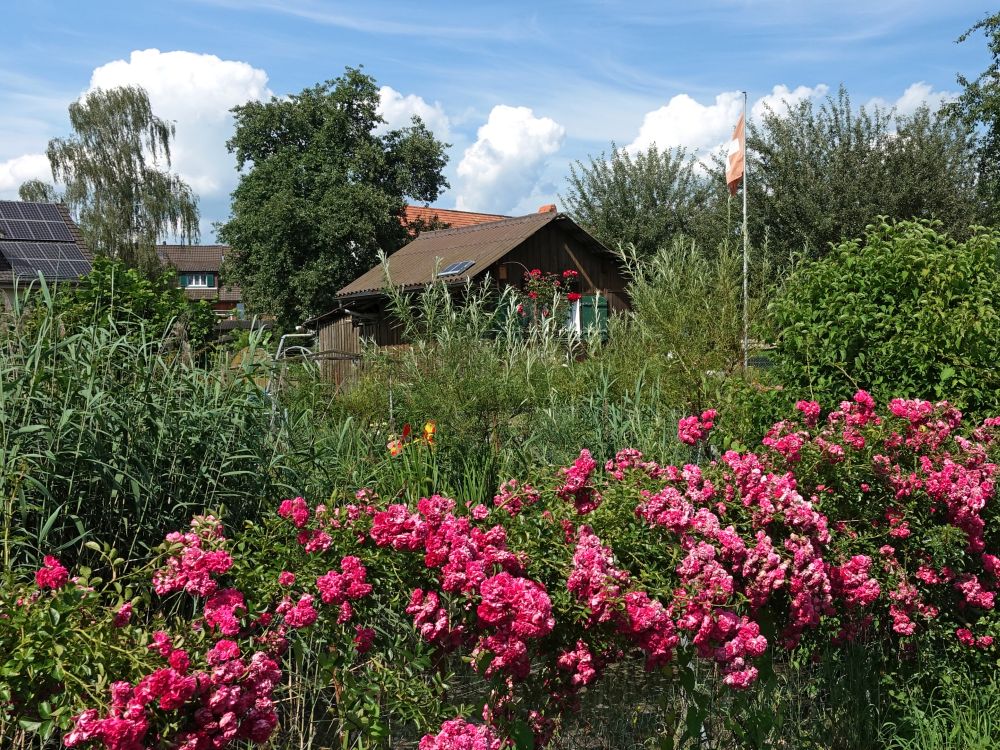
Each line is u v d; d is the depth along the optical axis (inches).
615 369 301.3
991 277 228.8
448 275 830.5
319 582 104.0
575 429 250.1
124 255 1760.6
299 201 1529.3
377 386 275.0
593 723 129.0
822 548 138.4
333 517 113.7
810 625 131.0
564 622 112.7
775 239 949.2
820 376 228.2
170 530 154.8
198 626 94.0
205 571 101.1
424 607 106.3
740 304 311.3
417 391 263.0
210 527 109.3
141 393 163.5
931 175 935.0
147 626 91.7
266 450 174.9
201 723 80.3
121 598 93.6
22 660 79.4
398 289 301.9
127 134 1814.7
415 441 238.7
